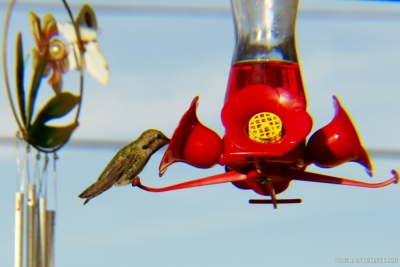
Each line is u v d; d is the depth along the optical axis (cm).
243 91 947
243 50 1070
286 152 898
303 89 1063
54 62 1092
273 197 987
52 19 1109
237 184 1027
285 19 1078
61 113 1085
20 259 1038
